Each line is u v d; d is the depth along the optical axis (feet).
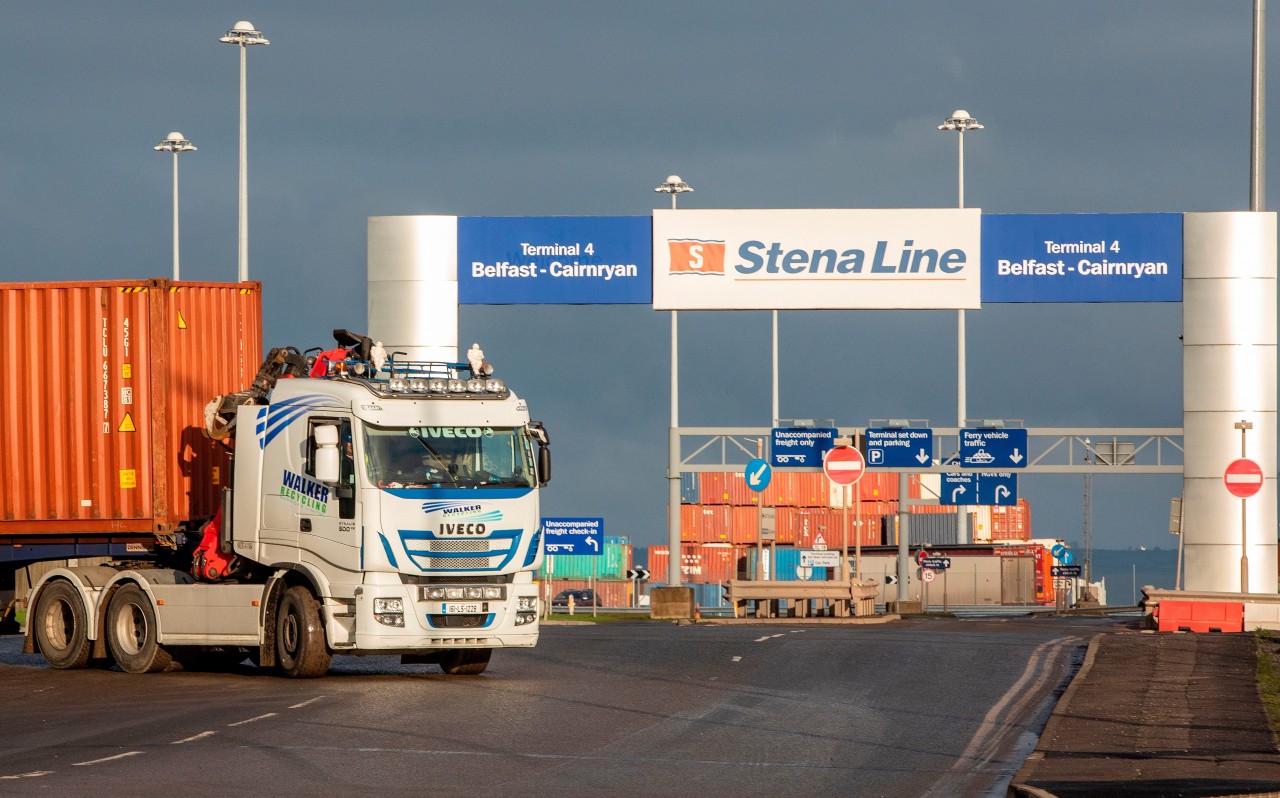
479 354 225.76
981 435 430.61
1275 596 315.58
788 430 446.60
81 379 237.66
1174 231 376.89
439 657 227.20
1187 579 377.30
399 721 168.96
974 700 190.19
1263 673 209.36
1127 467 418.92
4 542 241.55
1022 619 409.28
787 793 128.57
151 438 235.81
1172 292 376.89
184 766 138.72
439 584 211.41
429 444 212.84
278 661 218.59
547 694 195.42
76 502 237.04
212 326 247.91
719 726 167.43
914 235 377.50
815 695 195.31
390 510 208.03
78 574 236.22
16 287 239.09
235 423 230.48
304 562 214.69
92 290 237.86
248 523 223.10
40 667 243.19
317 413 214.90
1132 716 166.81
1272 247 375.04
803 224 378.32
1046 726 159.84
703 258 379.76
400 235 381.60
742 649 257.14
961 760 146.30
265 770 136.77
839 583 395.14
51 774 134.41
